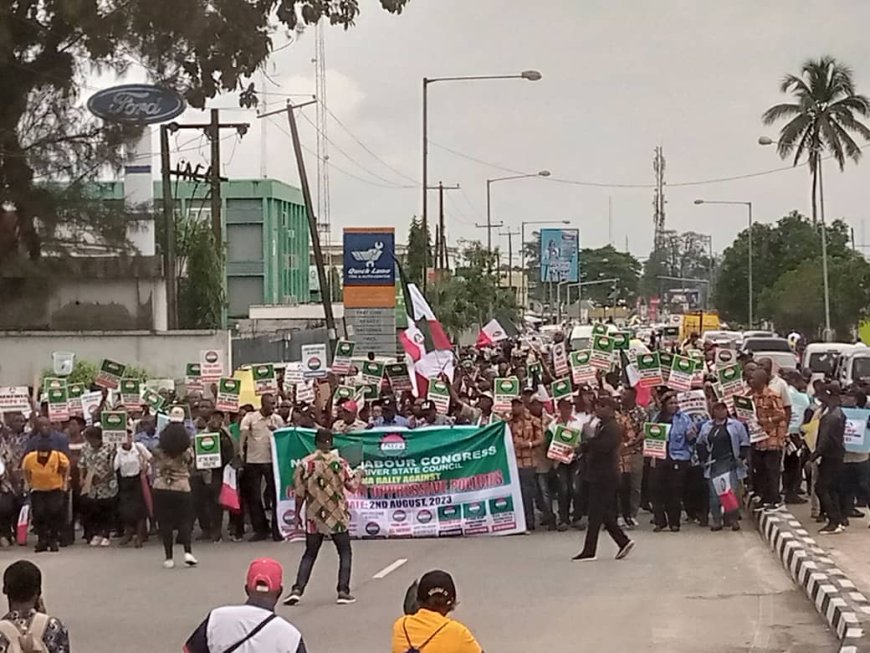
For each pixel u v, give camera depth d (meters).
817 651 11.12
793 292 73.31
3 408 21.31
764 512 19.47
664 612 12.97
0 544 19.36
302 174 43.22
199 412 19.70
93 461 19.19
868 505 18.42
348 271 40.31
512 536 19.59
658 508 19.53
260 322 68.56
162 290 43.38
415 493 19.75
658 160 154.38
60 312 42.44
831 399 17.88
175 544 19.14
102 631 12.46
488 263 74.50
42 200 28.73
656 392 21.33
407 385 24.91
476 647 6.53
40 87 26.75
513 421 19.97
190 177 45.09
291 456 19.45
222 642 6.46
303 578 13.76
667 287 173.62
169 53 25.03
